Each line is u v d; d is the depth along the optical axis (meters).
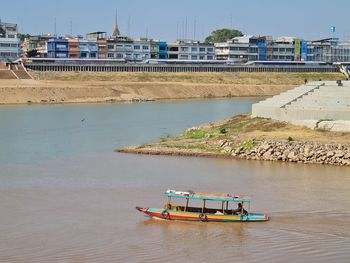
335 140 100.19
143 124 145.50
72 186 77.06
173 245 55.44
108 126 141.00
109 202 69.25
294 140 99.88
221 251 54.00
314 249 54.31
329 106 115.50
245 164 91.56
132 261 51.56
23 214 64.38
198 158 96.62
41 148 107.12
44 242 55.81
